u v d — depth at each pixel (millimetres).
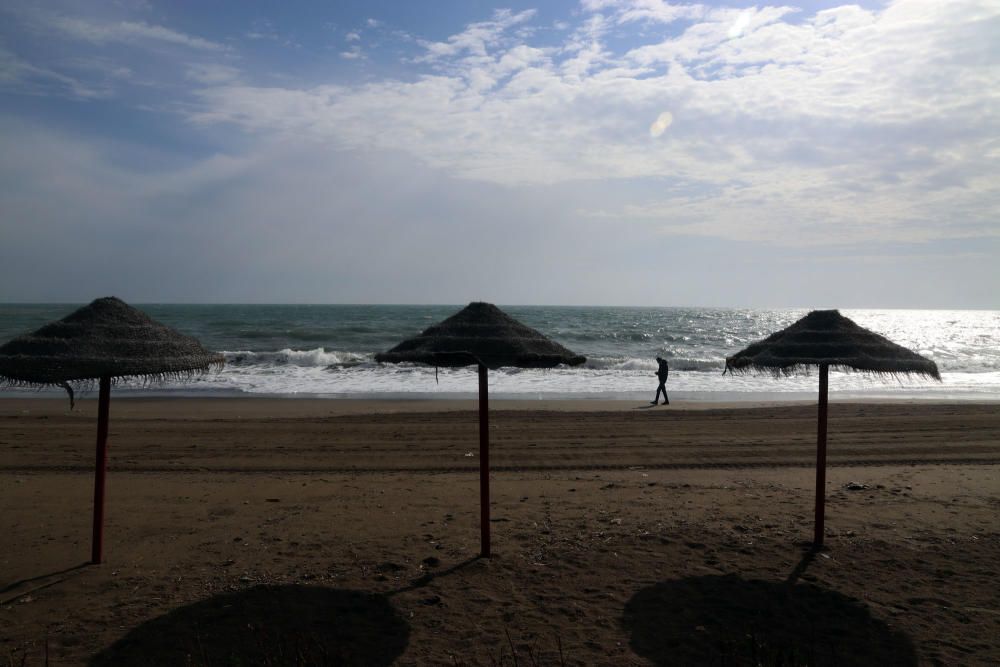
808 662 4297
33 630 4699
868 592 5438
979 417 15727
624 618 4957
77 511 7590
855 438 12836
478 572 5777
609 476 9734
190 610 5016
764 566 5949
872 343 6270
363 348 43156
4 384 5770
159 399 19953
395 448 11727
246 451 11367
